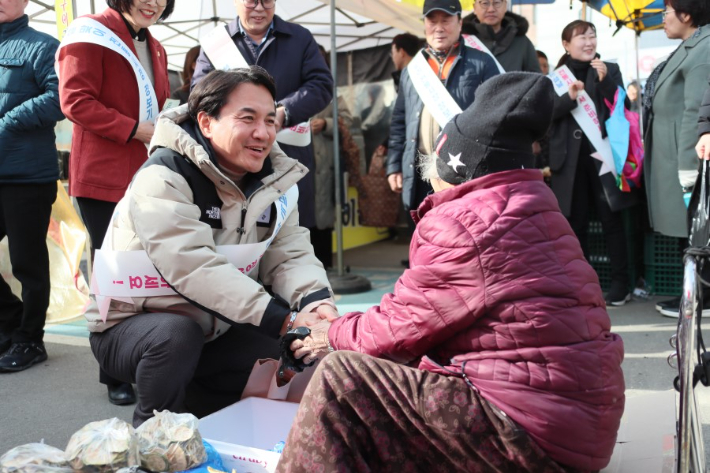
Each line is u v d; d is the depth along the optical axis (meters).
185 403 3.01
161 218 2.51
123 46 3.56
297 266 2.89
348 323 2.14
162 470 2.12
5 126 3.93
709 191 2.19
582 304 1.91
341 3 6.82
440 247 1.91
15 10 4.04
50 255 5.16
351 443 1.91
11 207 4.04
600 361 1.88
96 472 2.04
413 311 1.93
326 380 1.93
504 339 1.86
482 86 2.02
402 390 1.89
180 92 5.50
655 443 2.22
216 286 2.51
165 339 2.56
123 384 3.65
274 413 2.59
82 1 4.80
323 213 6.83
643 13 7.17
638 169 5.25
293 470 1.92
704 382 1.87
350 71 8.67
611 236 5.47
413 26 7.66
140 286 2.66
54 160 4.15
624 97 5.39
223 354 2.90
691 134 4.66
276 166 2.81
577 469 1.84
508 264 1.86
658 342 4.48
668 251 5.68
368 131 8.59
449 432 1.84
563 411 1.81
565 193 5.39
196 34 7.56
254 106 2.57
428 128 4.89
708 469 2.55
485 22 5.68
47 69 3.99
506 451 1.83
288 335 2.38
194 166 2.64
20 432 3.29
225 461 2.21
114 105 3.59
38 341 4.26
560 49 12.77
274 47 4.20
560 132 5.38
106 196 3.64
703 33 4.69
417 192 5.04
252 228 2.73
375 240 9.50
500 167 1.97
